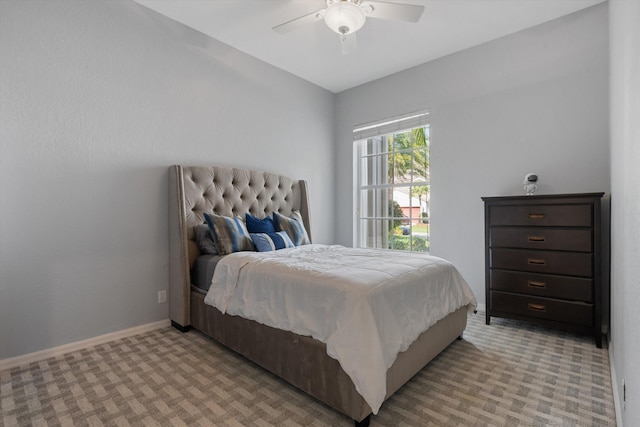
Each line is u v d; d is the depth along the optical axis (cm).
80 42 238
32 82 217
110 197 253
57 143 228
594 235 239
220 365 211
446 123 352
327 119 448
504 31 306
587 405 166
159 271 281
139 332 267
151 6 272
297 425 152
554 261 256
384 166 422
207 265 263
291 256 245
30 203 217
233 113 338
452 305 228
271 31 307
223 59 329
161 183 283
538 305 263
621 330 153
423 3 263
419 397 174
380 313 160
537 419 155
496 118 319
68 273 233
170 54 289
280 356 187
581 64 276
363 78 411
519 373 199
